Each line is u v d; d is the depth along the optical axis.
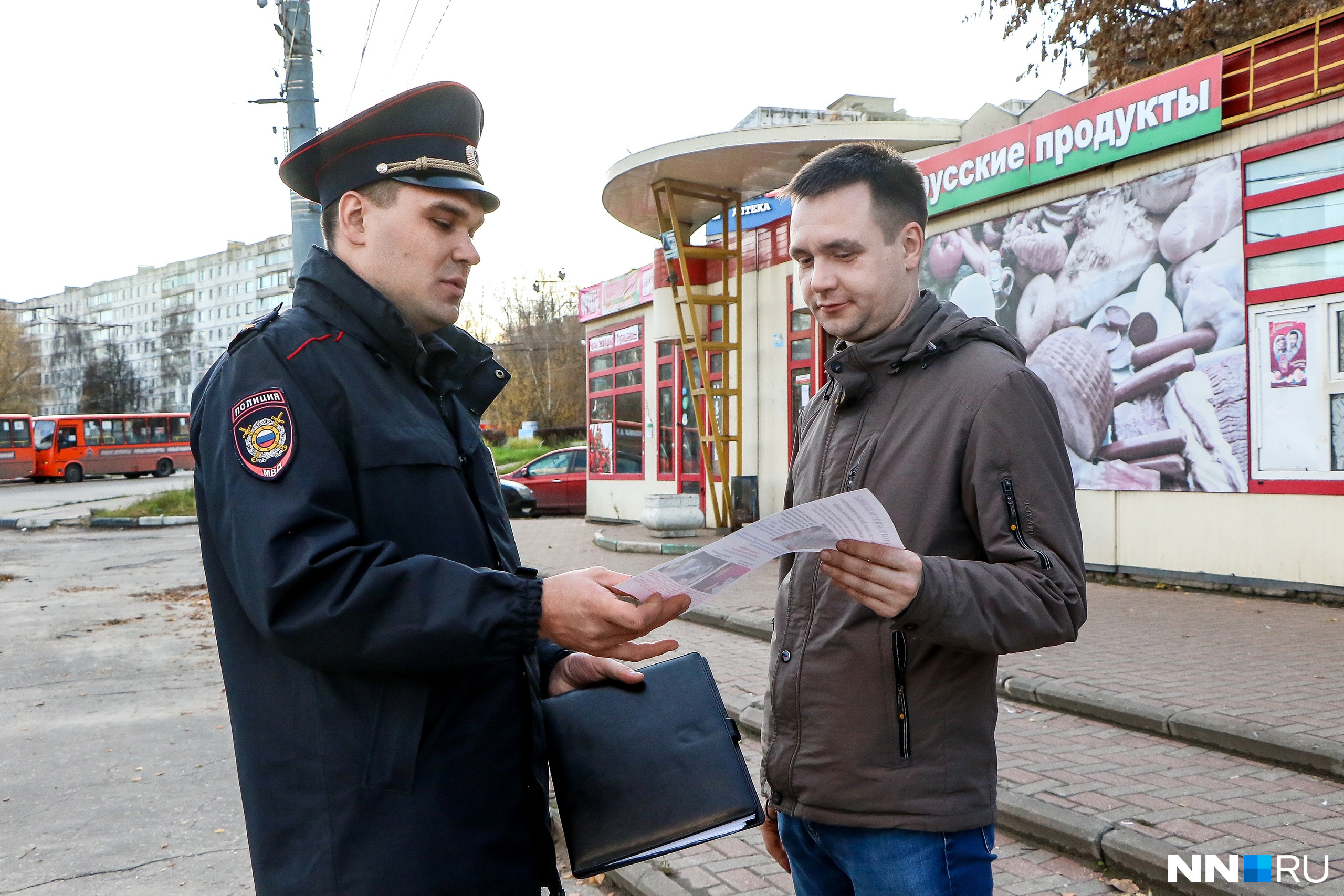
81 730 5.33
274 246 111.88
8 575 11.80
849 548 1.38
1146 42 13.15
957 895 1.57
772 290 12.69
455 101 1.55
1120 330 8.14
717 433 12.61
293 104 13.11
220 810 4.19
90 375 101.00
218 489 1.37
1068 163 8.40
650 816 1.55
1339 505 6.75
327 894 1.34
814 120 26.53
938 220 9.93
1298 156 6.89
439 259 1.55
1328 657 5.25
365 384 1.46
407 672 1.32
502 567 1.57
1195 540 7.66
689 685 1.71
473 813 1.42
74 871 3.62
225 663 1.45
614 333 16.30
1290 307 6.98
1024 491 1.53
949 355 1.66
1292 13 11.39
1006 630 1.42
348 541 1.31
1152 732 4.31
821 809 1.63
